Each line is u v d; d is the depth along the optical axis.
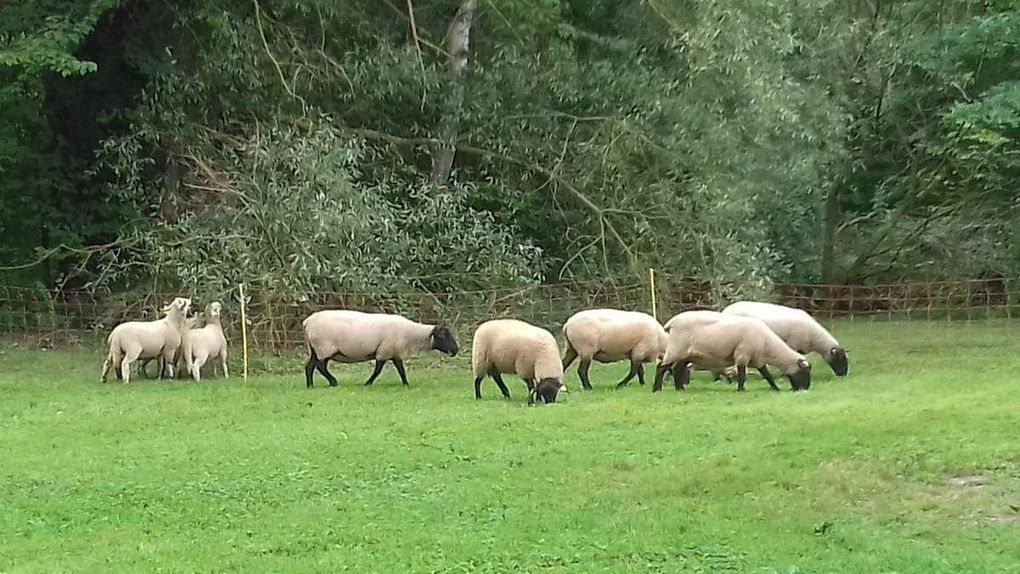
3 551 7.52
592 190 21.39
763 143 20.22
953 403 12.13
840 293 28.62
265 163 18.16
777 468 9.38
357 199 17.98
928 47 25.80
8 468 9.87
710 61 19.25
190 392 14.20
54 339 18.92
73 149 21.19
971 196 28.33
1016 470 9.12
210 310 15.96
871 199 30.06
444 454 10.24
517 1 20.61
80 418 12.34
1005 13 24.44
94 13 18.70
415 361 17.42
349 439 10.94
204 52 20.16
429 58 22.22
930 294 25.59
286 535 7.77
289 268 17.47
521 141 21.52
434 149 21.52
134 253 19.58
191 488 9.15
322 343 14.61
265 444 10.75
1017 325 23.11
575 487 9.02
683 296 20.53
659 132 20.55
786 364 14.00
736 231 20.55
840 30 26.73
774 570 6.91
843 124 24.83
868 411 11.74
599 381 15.56
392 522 8.09
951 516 8.09
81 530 8.05
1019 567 6.94
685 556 7.25
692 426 11.27
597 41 21.50
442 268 19.62
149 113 19.78
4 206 20.98
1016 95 22.17
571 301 20.42
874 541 7.51
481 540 7.60
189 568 7.05
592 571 6.95
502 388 13.64
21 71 19.25
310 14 20.77
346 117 21.41
